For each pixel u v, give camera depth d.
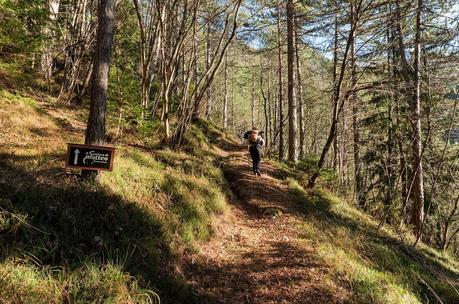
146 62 10.58
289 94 16.09
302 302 4.77
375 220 11.96
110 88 9.74
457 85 10.84
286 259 6.00
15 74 8.40
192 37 10.99
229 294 4.88
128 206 5.33
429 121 10.66
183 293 4.33
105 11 5.48
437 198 13.84
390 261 7.18
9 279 3.12
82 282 3.52
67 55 11.79
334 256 6.16
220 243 6.51
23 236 3.73
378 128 15.55
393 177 14.88
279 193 10.18
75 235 4.10
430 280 7.00
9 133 7.04
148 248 4.70
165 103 10.48
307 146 41.66
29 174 5.00
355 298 4.98
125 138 9.94
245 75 34.91
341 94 11.62
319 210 9.73
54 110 9.76
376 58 11.72
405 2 10.95
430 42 12.58
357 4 10.11
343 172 15.38
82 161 5.11
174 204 6.50
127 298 3.64
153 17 11.77
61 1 13.66
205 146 13.76
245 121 51.78
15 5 6.93
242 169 11.98
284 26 19.98
